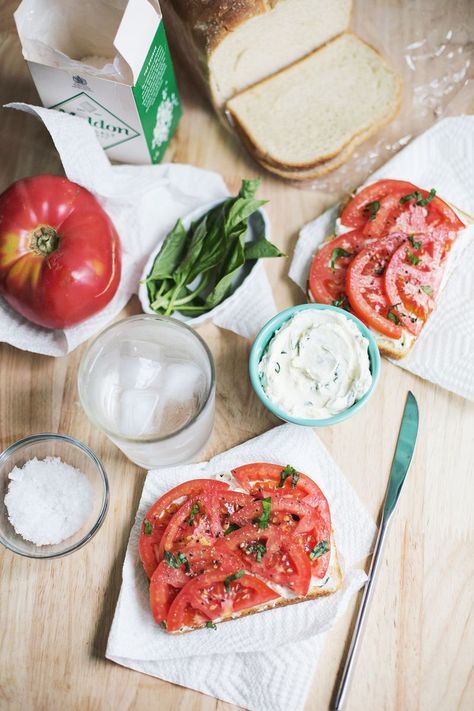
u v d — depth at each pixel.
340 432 0.71
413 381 0.72
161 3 0.74
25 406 0.74
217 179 0.77
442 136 0.76
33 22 0.71
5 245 0.69
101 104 0.72
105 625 0.69
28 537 0.70
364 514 0.69
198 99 0.81
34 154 0.79
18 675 0.68
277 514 0.67
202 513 0.68
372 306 0.70
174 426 0.68
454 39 0.79
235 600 0.66
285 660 0.66
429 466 0.70
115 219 0.76
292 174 0.77
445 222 0.72
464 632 0.67
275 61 0.79
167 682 0.67
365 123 0.77
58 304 0.69
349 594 0.67
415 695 0.66
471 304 0.73
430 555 0.69
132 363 0.68
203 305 0.74
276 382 0.68
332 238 0.74
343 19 0.78
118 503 0.71
